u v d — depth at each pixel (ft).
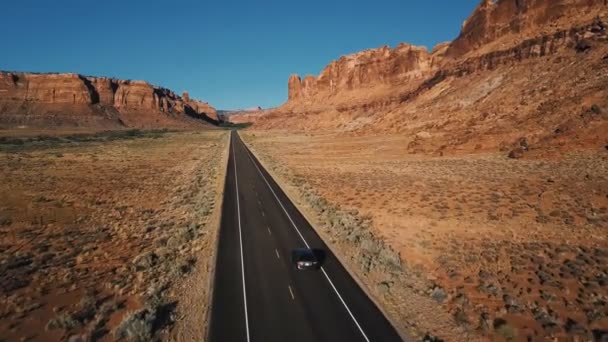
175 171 212.02
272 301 61.41
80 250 84.53
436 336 52.60
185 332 52.75
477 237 88.12
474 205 111.96
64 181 174.81
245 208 122.01
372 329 54.08
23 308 58.03
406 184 148.97
